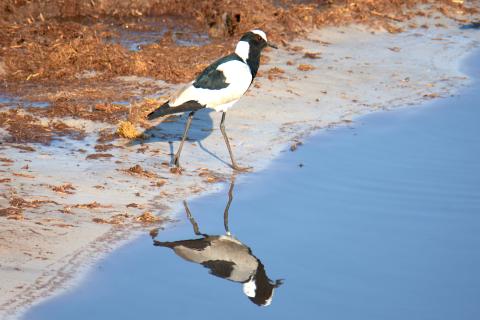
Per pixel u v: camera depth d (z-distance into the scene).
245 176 13.73
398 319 9.45
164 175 13.45
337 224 12.05
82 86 17.23
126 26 21.70
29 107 15.76
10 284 9.59
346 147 15.14
